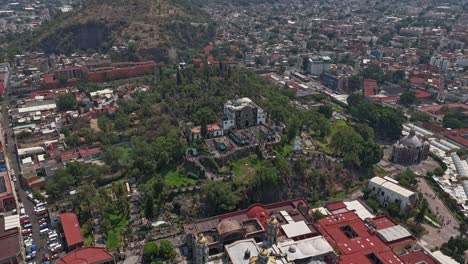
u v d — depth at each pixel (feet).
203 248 539.70
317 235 642.63
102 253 614.75
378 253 613.52
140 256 650.43
